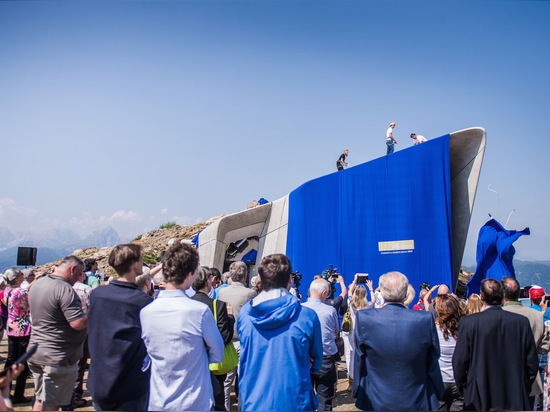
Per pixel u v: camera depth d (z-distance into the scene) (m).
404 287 4.32
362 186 13.12
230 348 5.90
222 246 17.25
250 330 3.95
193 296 5.75
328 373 5.82
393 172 12.47
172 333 3.71
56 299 5.01
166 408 3.66
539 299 6.44
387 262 12.30
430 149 11.85
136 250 4.49
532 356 4.46
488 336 4.47
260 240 17.62
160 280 6.64
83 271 5.44
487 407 4.41
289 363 3.81
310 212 14.47
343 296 8.11
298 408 3.75
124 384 4.14
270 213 17.17
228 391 6.55
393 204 12.37
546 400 5.84
